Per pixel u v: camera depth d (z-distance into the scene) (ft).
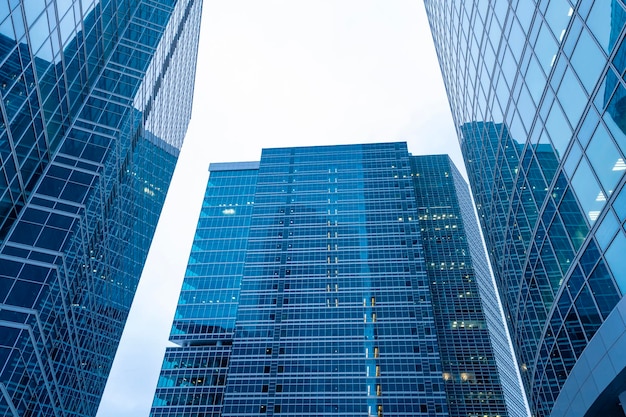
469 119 210.38
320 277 473.26
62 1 177.78
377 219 515.50
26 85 160.35
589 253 108.06
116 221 261.85
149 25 293.84
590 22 100.07
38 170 182.91
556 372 137.80
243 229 567.59
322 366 407.03
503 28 153.79
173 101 363.56
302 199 550.36
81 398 236.02
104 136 219.41
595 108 99.71
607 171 96.53
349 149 595.47
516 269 165.07
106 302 263.90
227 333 479.82
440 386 385.50
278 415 384.27
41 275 166.50
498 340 535.60
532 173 139.54
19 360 155.43
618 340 96.53
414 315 431.84
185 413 421.59
